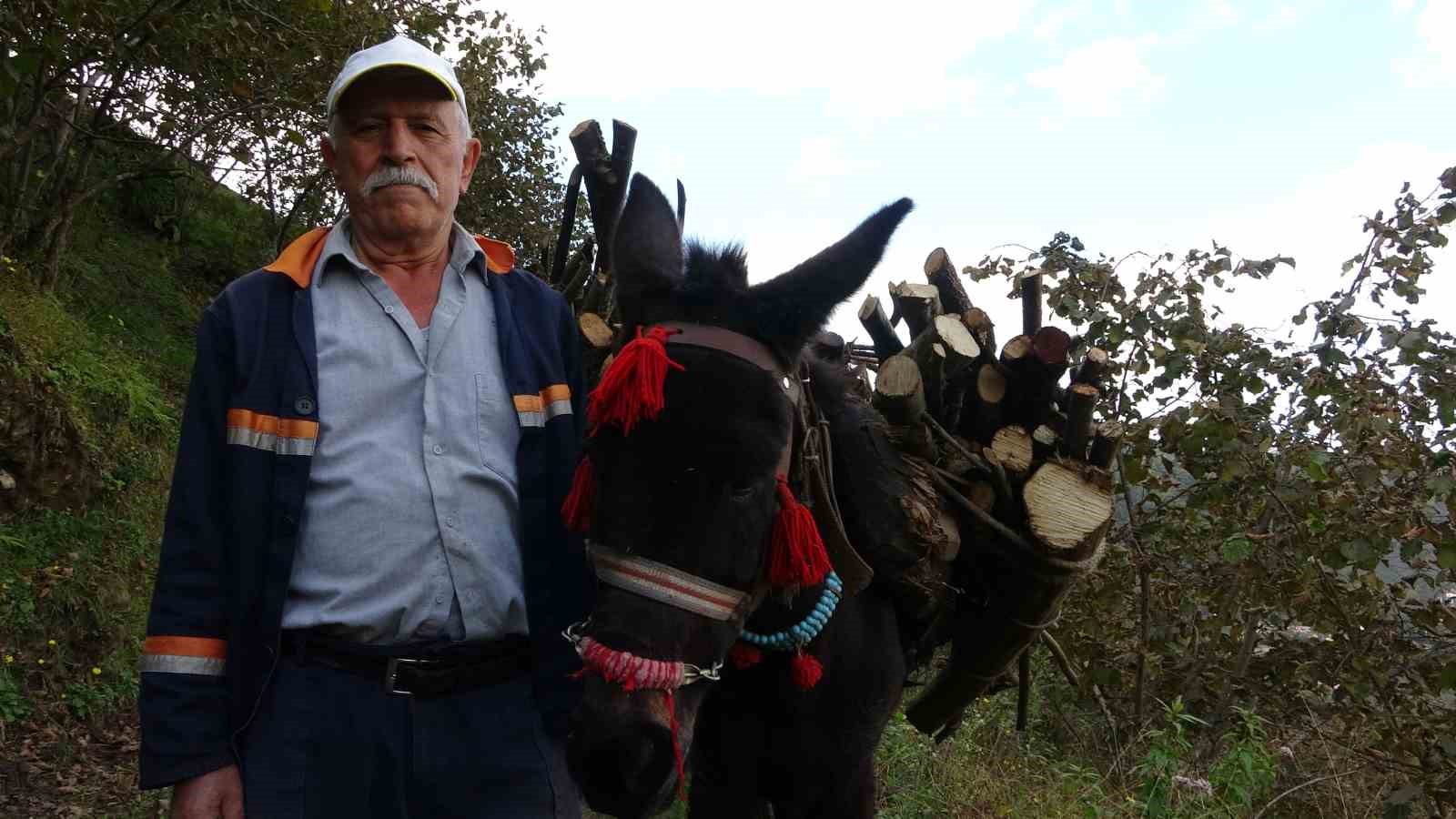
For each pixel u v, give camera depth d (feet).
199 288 43.06
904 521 8.32
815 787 8.20
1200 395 18.17
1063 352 9.66
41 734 17.80
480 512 6.70
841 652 8.00
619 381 6.08
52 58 17.53
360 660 6.44
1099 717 20.24
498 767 6.66
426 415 6.62
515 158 46.50
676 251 7.56
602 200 9.67
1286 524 17.76
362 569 6.44
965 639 10.30
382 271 6.93
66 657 19.86
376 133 6.84
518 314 7.16
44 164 33.68
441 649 6.56
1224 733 18.31
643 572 6.15
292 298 6.67
